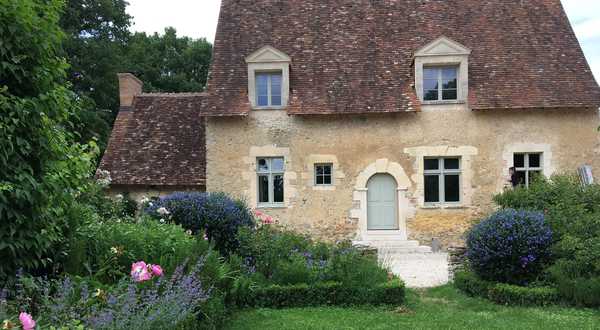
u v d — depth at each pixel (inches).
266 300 347.6
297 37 709.9
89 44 1074.7
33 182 209.2
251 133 653.9
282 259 378.6
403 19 723.4
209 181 653.3
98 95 1120.2
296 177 650.8
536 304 343.0
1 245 202.4
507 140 642.8
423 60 647.8
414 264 547.2
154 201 461.4
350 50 693.9
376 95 647.8
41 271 241.1
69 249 247.6
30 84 221.8
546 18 718.5
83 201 367.9
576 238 341.7
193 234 417.7
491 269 369.1
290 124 652.1
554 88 642.2
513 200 461.4
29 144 213.5
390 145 649.0
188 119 780.6
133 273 226.1
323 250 409.7
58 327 180.9
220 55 692.7
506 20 715.4
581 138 641.6
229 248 432.8
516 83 649.0
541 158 645.9
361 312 333.1
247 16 732.0
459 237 642.8
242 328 292.0
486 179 644.1
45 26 225.0
